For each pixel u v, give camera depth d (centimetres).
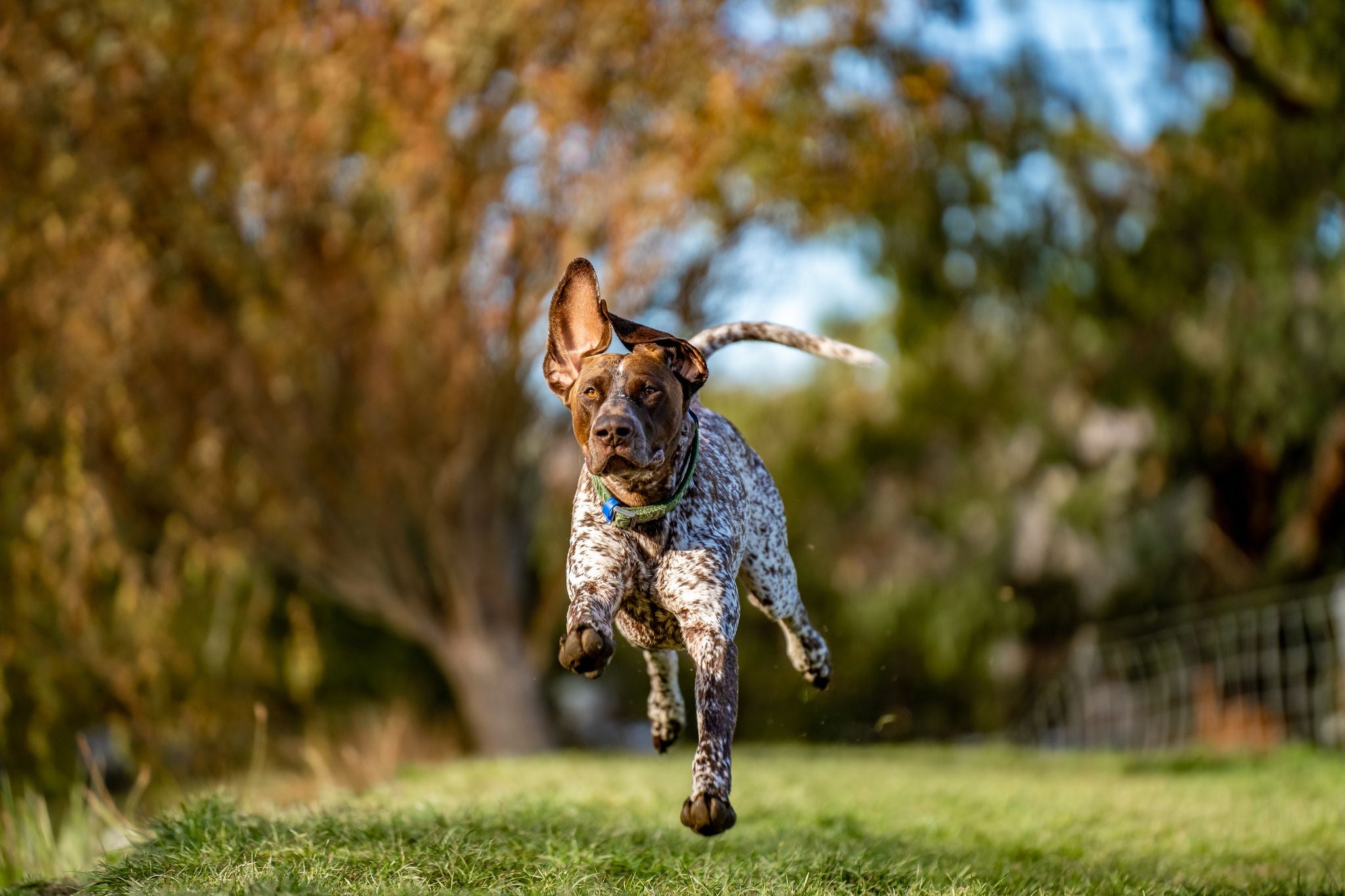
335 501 1631
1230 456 1919
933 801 860
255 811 657
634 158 1473
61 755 1542
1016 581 2089
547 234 1489
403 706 1859
